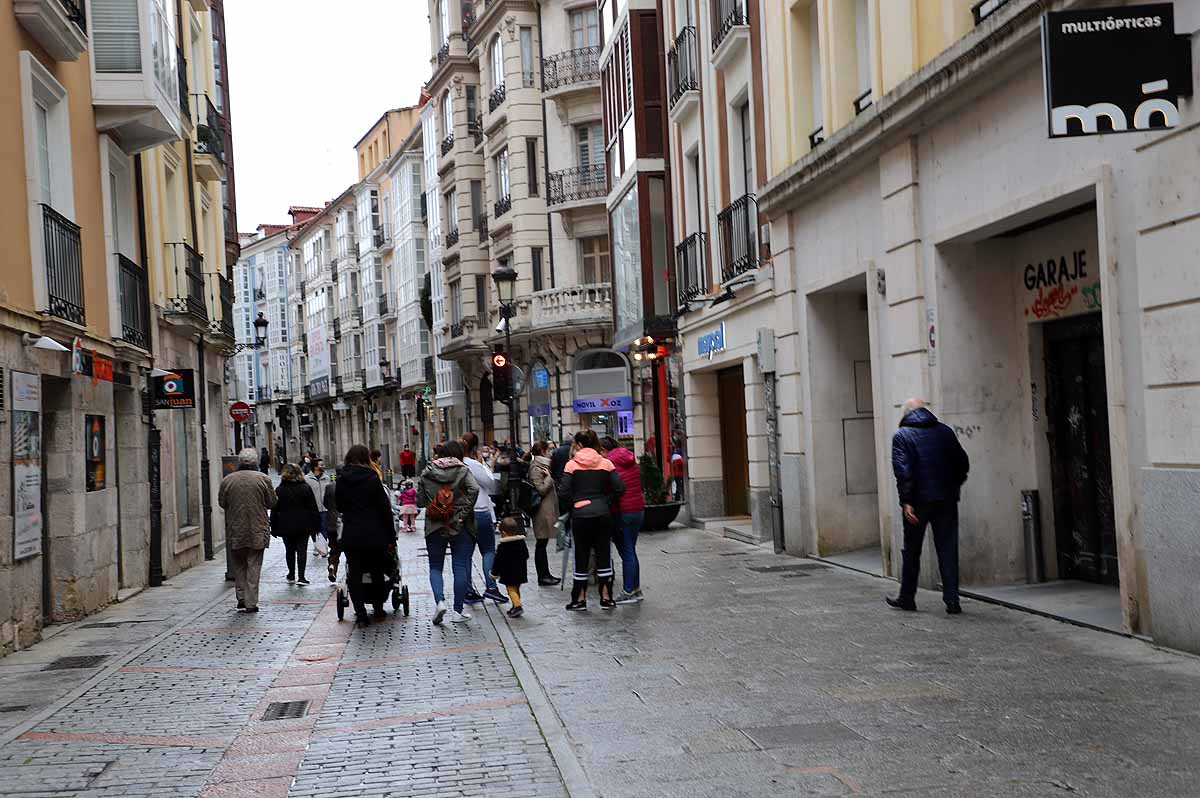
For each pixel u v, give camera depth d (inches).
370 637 433.1
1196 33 282.8
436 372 2185.0
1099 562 409.7
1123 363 319.9
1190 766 202.7
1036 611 371.6
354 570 471.5
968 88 394.3
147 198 733.9
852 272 528.4
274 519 653.9
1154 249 301.1
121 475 648.4
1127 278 317.1
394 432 2699.3
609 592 462.6
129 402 650.2
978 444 435.2
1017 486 436.1
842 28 543.8
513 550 460.1
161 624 502.3
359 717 291.4
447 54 1916.8
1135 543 318.0
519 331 1553.9
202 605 566.3
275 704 315.0
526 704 293.7
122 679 364.5
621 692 296.7
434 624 457.4
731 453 883.4
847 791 200.5
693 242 850.1
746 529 762.8
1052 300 416.2
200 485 891.4
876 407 500.1
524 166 1619.1
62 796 230.5
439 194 2052.2
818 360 596.1
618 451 478.6
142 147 669.3
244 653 408.8
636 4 966.4
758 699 277.4
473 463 517.7
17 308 438.3
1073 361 416.5
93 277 572.7
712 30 783.7
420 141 2315.5
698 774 217.5
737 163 751.7
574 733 256.2
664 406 1031.6
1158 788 191.8
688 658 338.0
